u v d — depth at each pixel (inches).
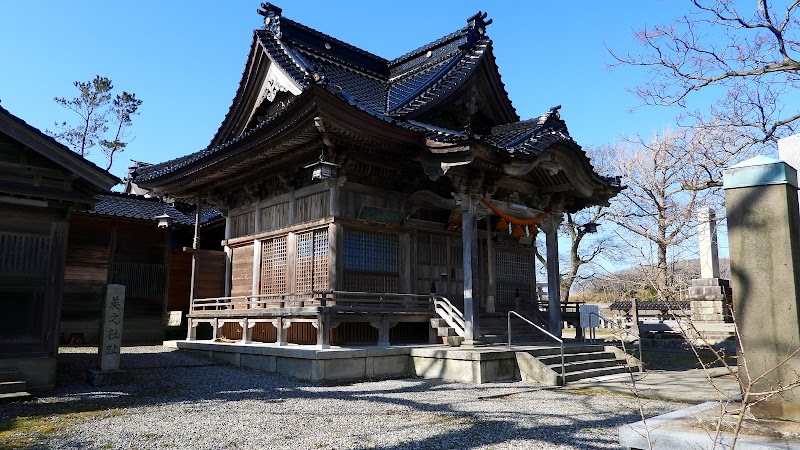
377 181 616.7
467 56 738.8
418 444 258.1
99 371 423.8
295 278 609.0
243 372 504.1
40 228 407.2
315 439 267.7
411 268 627.5
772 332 190.9
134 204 863.7
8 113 383.6
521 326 650.2
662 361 657.6
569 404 361.1
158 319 805.9
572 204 748.0
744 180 202.7
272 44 699.4
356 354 477.4
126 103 1670.8
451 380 472.4
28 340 391.9
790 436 160.7
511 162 544.1
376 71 855.7
